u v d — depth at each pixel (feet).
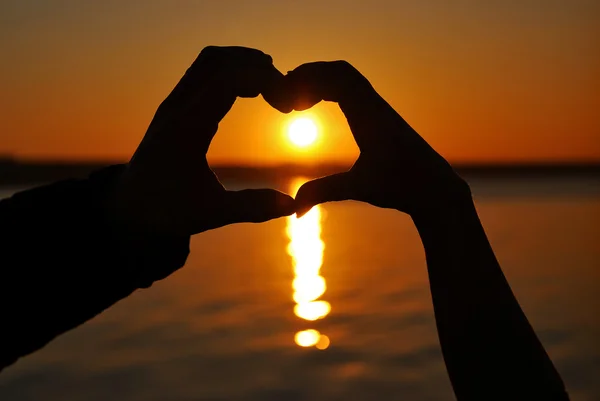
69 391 24.31
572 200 138.62
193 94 2.43
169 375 26.45
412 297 42.47
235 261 61.62
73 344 31.55
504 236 73.67
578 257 56.03
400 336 32.73
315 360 28.78
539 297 39.75
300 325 35.60
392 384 25.31
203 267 57.72
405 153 2.22
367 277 50.65
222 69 2.32
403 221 107.86
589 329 31.68
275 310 39.50
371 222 107.24
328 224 105.60
